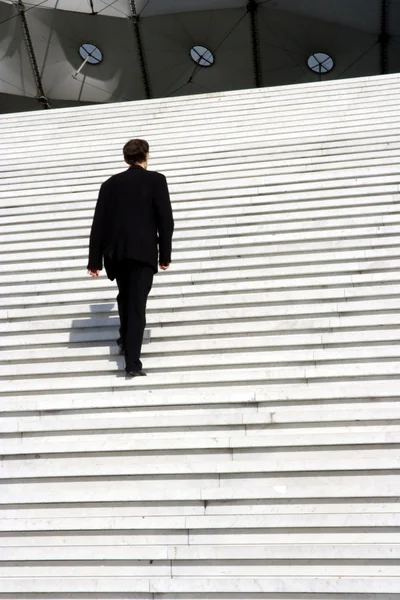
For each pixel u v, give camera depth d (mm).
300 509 4086
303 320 5559
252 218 7125
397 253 6270
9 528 4109
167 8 20141
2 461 4590
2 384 5273
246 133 9109
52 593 3852
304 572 3832
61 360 5566
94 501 4223
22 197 8422
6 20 20219
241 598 3752
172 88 22250
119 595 3824
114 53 21250
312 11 19984
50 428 4766
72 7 20094
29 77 21594
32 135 10094
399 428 4543
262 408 4824
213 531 4039
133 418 4742
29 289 6504
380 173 7605
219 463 4324
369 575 3787
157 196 5098
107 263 5031
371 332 5363
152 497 4184
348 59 21312
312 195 7414
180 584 3791
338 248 6477
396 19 20109
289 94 10016
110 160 9078
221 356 5344
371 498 4090
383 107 9273
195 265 6496
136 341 4973
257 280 6246
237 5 20031
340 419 4590
